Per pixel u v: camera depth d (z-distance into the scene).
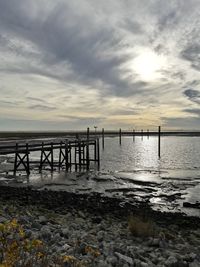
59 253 6.81
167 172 38.69
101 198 21.94
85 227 11.53
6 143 43.41
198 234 13.11
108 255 7.63
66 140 41.03
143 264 7.44
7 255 4.01
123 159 58.25
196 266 8.11
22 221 9.84
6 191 21.39
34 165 43.00
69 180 31.06
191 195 25.06
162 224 14.48
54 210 15.27
